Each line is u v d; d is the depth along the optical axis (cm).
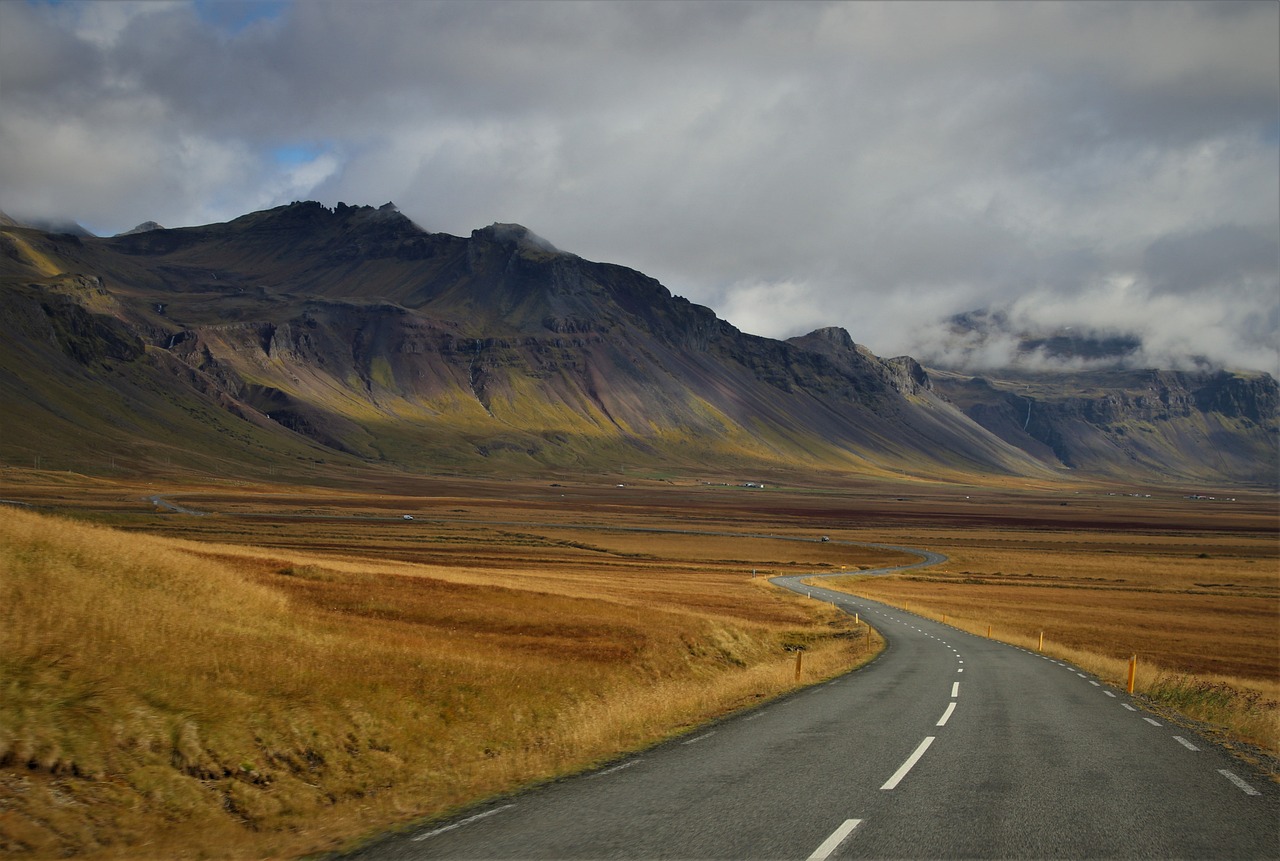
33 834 1033
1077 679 3103
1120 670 3447
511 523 18650
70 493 18238
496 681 2100
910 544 17500
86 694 1399
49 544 2541
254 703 1541
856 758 1538
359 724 1591
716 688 2492
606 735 1730
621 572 9838
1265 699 2595
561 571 9375
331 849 1046
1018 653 4197
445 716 1775
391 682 1878
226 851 1055
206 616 2283
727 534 18225
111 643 1698
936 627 5747
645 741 1719
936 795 1279
